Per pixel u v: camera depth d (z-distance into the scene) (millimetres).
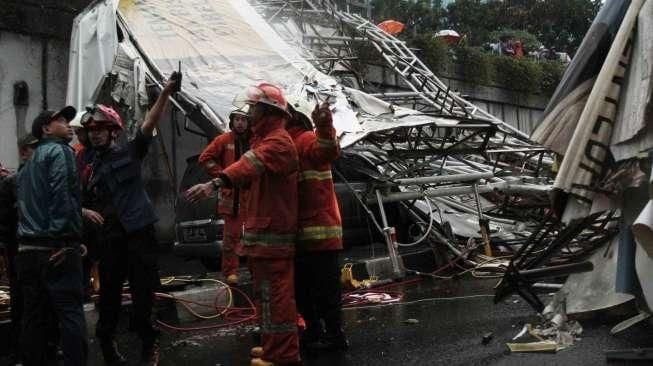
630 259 4750
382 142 10883
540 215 11805
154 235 5371
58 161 4547
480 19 29797
